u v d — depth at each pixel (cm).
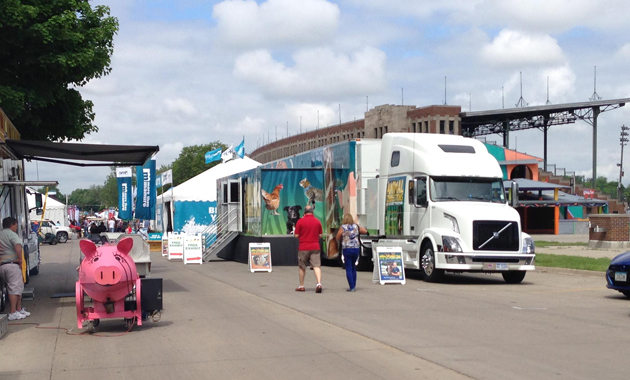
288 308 1290
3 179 1482
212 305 1350
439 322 1091
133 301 1058
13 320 1193
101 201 14962
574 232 6400
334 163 2436
